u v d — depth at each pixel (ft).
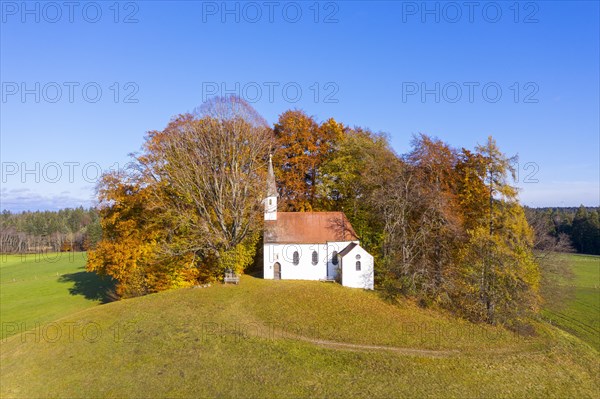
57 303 181.98
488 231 144.15
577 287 240.53
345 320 126.72
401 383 93.56
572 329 157.79
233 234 154.81
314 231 170.40
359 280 157.79
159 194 157.48
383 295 149.59
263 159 189.37
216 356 102.83
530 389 97.14
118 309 133.39
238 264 159.43
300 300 139.64
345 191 191.62
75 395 88.43
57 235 506.89
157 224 157.48
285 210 194.90
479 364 106.32
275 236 168.35
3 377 96.58
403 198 162.20
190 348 106.73
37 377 95.86
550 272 163.84
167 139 157.17
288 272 167.63
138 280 152.05
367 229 183.62
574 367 111.86
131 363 100.48
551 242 178.19
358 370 98.12
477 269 138.62
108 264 155.02
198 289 149.89
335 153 197.06
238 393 88.02
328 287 154.40
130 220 156.25
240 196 158.20
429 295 149.48
